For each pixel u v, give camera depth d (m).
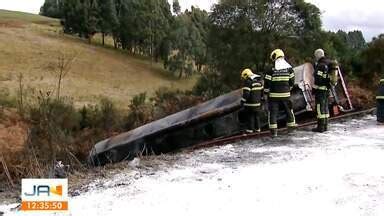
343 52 32.50
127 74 64.56
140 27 78.38
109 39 89.62
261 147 8.86
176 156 8.62
